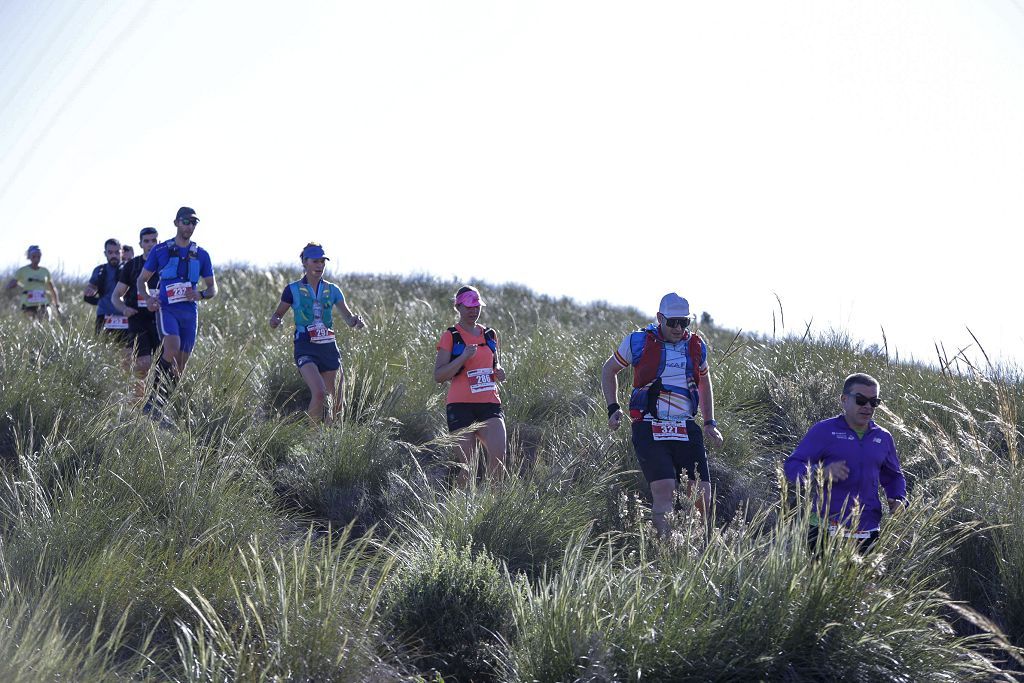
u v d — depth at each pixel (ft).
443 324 146.41
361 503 83.46
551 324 153.99
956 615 70.44
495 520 74.49
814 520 67.97
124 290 113.80
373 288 275.18
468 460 90.12
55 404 83.05
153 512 68.74
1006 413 92.12
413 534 75.41
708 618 55.11
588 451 93.66
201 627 51.16
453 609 61.67
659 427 79.00
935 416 106.73
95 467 72.84
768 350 140.15
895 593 59.36
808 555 59.98
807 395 115.85
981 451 87.15
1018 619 68.95
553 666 54.49
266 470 88.33
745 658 54.39
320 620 52.90
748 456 101.14
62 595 53.93
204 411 94.84
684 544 64.69
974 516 75.82
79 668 48.60
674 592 56.95
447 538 72.23
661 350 80.23
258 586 56.03
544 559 72.69
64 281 264.93
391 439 100.73
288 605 53.57
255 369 114.01
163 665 52.70
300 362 105.81
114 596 55.77
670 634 54.29
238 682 48.11
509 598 64.08
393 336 130.11
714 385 115.03
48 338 99.45
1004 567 70.64
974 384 113.70
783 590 57.06
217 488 70.79
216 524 66.39
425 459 99.09
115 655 52.29
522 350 128.77
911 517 69.46
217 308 169.27
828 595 56.65
